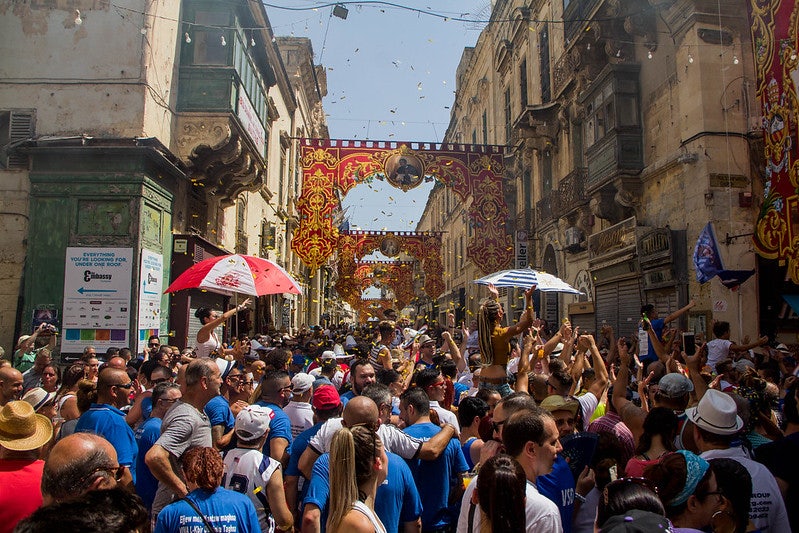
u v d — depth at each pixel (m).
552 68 20.97
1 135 11.95
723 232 11.66
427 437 4.33
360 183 19.36
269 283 7.61
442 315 49.62
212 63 13.62
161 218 12.47
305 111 33.78
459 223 41.59
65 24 11.98
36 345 9.66
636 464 3.62
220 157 13.75
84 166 11.48
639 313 14.21
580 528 3.73
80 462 2.66
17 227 11.52
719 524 2.82
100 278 11.23
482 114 34.62
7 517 3.01
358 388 5.84
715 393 3.70
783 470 3.69
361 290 48.19
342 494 2.86
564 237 19.86
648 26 13.93
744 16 12.27
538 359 6.59
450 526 4.25
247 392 6.25
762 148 11.91
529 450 3.11
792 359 8.76
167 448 3.95
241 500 3.23
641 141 14.54
